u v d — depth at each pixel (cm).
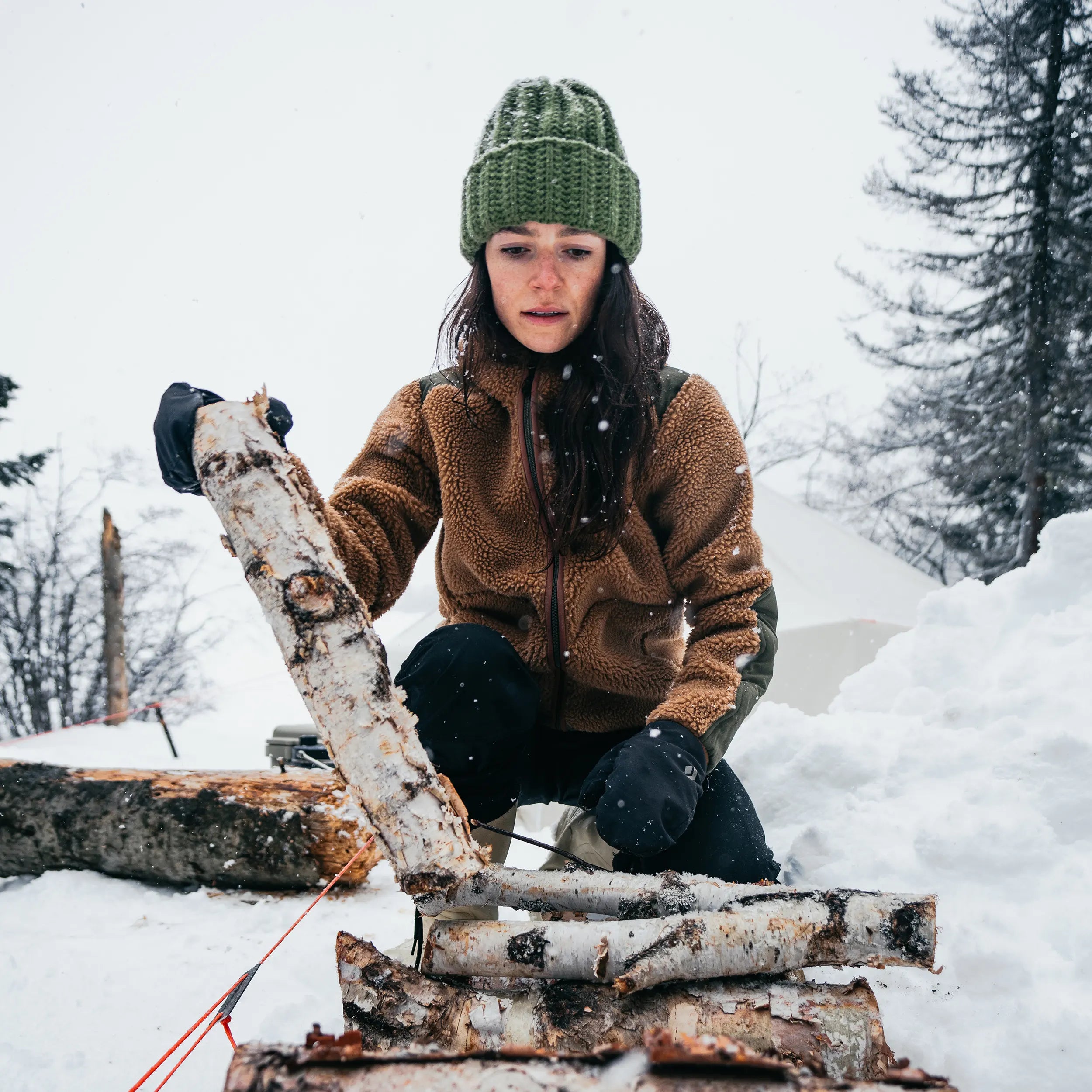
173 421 148
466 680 168
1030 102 1698
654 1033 92
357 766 127
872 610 618
